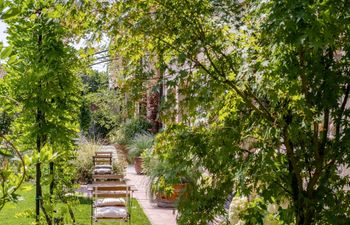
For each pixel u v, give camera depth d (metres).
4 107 4.63
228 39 3.48
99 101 19.08
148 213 9.55
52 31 4.37
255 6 3.21
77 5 3.44
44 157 2.34
